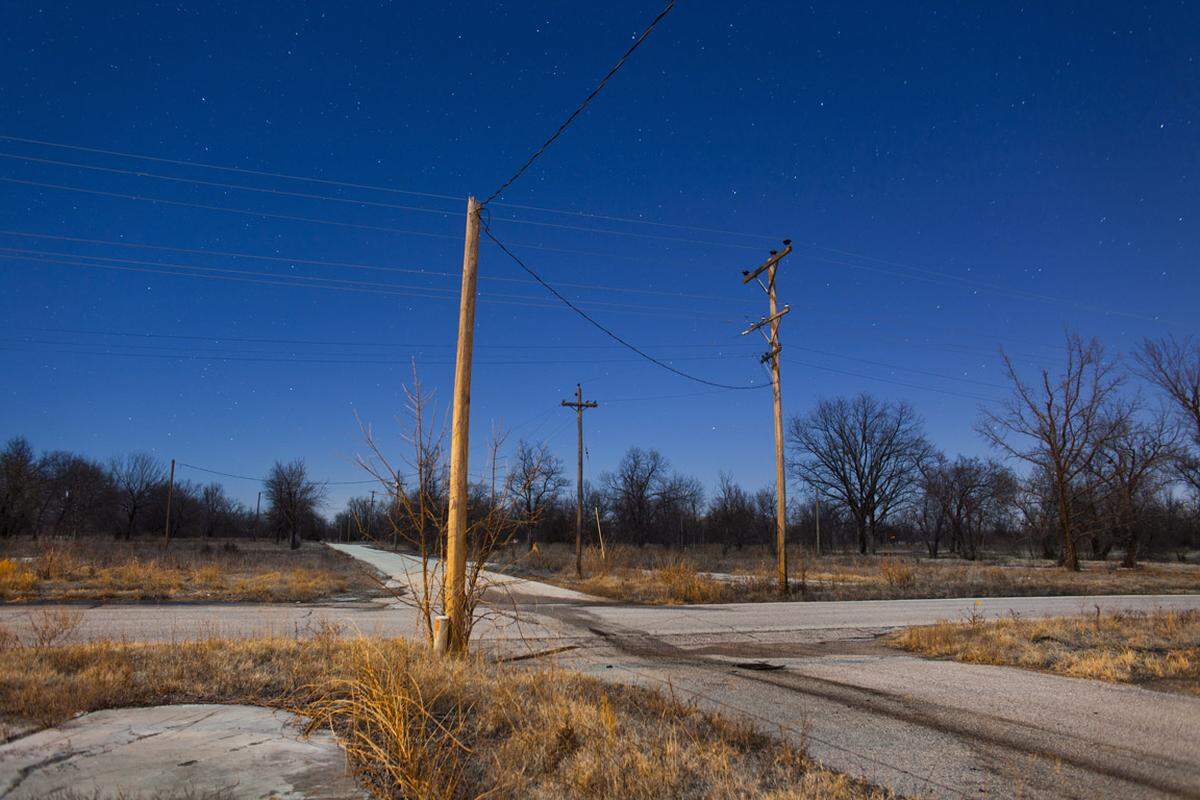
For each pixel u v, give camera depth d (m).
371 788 4.62
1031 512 55.88
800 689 9.20
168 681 7.20
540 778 5.00
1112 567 48.25
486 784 4.84
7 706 6.04
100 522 79.19
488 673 8.22
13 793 4.30
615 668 10.40
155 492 83.94
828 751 6.29
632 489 84.56
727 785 4.94
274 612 16.23
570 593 24.55
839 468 84.69
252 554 51.41
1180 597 26.69
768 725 7.20
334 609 17.42
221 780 4.66
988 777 5.68
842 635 15.08
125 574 22.48
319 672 7.81
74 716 6.02
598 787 4.79
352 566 40.84
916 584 29.89
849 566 49.19
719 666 10.99
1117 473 46.09
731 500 84.38
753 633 15.16
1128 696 8.86
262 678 7.45
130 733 5.59
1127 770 5.92
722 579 30.84
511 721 6.08
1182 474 47.44
